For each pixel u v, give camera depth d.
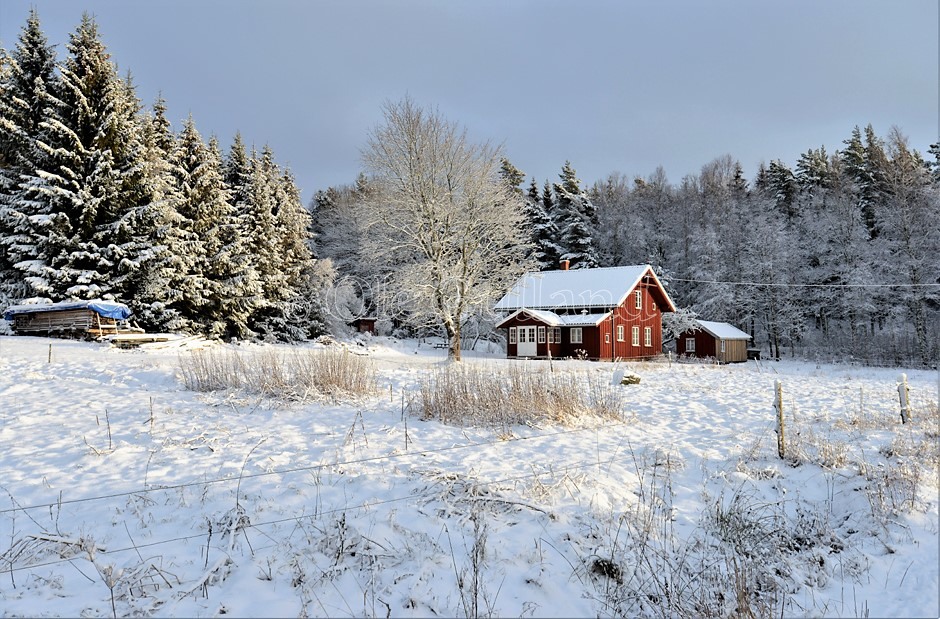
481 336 45.28
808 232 49.72
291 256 41.53
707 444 9.75
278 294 39.12
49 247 25.64
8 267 27.34
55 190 25.41
